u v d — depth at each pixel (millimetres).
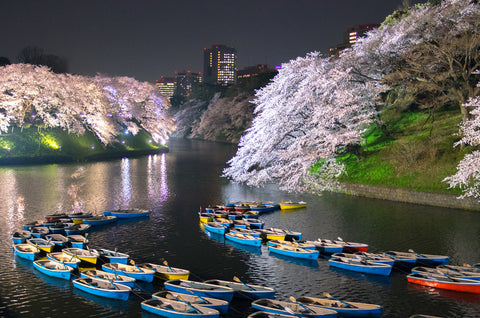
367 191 40844
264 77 139250
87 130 85188
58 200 39500
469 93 38562
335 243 25297
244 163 50406
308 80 45625
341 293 19266
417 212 33844
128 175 56906
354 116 44469
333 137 40625
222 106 145000
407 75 42031
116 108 93375
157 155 88250
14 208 35969
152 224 31547
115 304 18172
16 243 25875
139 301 18453
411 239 26906
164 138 110688
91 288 18828
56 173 57781
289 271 22094
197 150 101812
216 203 39188
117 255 22984
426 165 38750
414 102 49781
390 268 20812
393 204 37156
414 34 42625
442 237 27141
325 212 34875
